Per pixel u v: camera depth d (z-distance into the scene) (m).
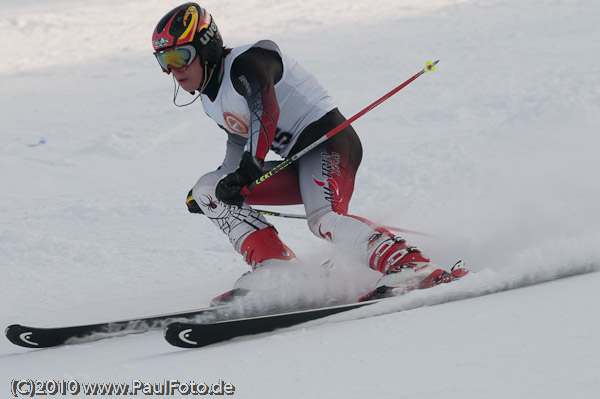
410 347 7.87
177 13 10.68
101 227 21.03
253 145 10.23
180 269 15.61
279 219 19.59
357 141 11.79
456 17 68.19
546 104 27.42
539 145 21.75
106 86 56.50
